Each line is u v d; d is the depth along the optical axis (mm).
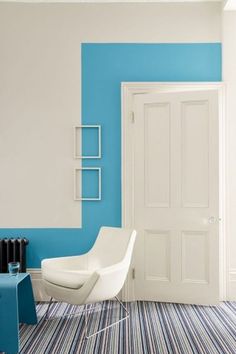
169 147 3488
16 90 3611
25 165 3605
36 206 3605
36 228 3605
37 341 2623
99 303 3463
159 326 2881
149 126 3539
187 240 3445
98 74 3635
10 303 2475
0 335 2463
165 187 3492
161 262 3494
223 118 3568
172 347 2514
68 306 3391
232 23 3596
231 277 3547
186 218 3436
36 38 3613
